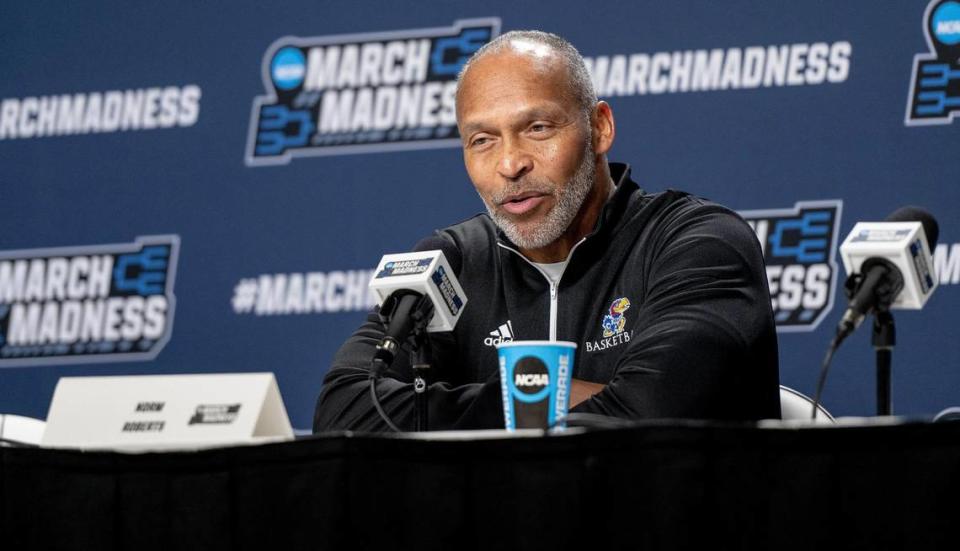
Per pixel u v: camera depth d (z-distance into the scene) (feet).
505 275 20.56
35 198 33.58
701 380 16.56
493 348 20.13
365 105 32.48
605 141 20.31
